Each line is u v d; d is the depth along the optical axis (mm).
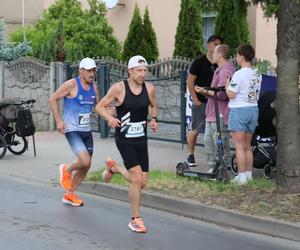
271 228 7457
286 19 8031
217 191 8711
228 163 9891
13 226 7648
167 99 14055
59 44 19172
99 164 11859
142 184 7535
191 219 8234
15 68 17828
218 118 9227
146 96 7398
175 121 13945
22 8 29859
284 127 8156
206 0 9891
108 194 9523
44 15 22953
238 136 9055
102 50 21281
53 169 11727
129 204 9062
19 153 13203
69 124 8570
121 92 7293
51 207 8750
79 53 19656
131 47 20500
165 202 8633
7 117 12492
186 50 19422
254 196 8320
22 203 8984
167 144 14359
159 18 21781
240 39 18422
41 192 9836
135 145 7426
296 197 8023
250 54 8984
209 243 7113
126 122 7344
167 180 9500
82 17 21859
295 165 8141
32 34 21547
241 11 10070
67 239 7113
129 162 7395
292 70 8094
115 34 23328
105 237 7246
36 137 15867
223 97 9555
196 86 10008
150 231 7582
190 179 9570
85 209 8680
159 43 21781
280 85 8164
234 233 7578
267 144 9766
